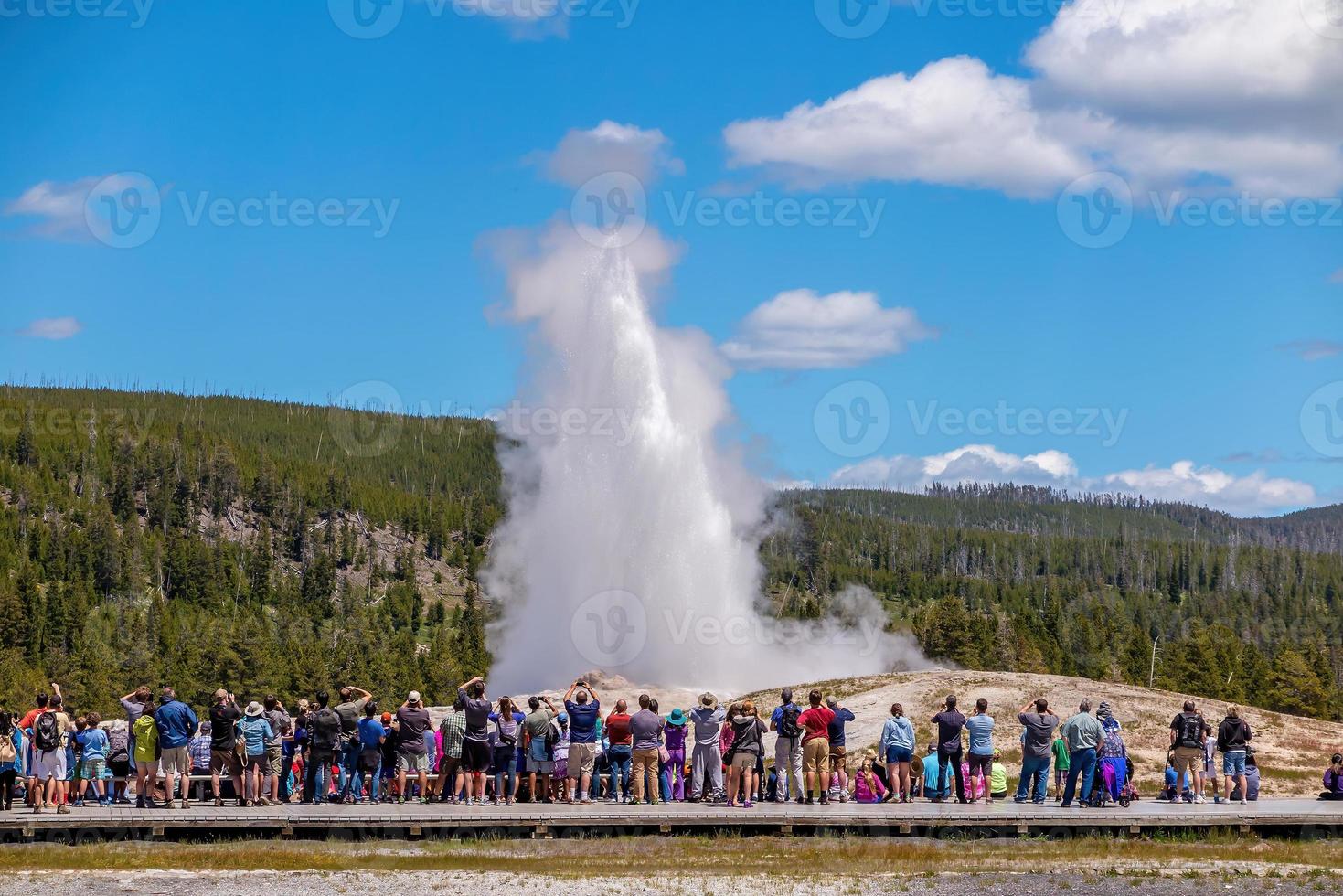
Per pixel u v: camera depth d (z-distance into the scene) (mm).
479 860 23578
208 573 186625
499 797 27719
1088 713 28250
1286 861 24438
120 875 22156
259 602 191375
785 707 28672
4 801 26359
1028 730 28422
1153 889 22234
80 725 27406
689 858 23938
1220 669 123312
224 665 123625
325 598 194500
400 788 27688
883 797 28891
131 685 121812
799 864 23562
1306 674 120250
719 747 28422
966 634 118750
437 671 124438
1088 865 23859
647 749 27453
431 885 21891
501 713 27781
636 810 26359
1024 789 28625
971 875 23047
